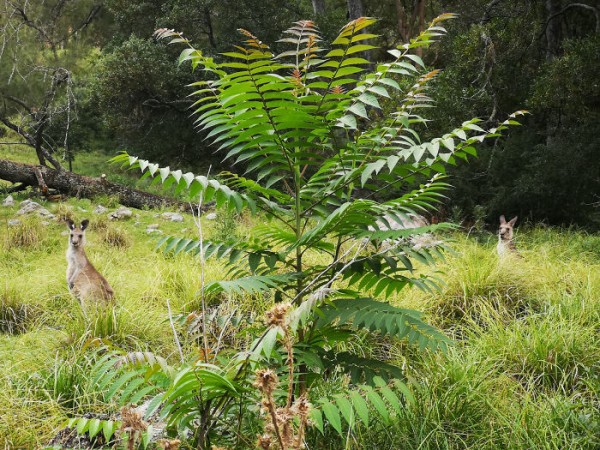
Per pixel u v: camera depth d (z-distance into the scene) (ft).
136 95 75.77
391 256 15.06
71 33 85.30
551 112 59.62
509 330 22.49
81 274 27.89
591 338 21.56
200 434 12.37
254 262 14.96
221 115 14.75
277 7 77.00
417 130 53.62
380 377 13.64
